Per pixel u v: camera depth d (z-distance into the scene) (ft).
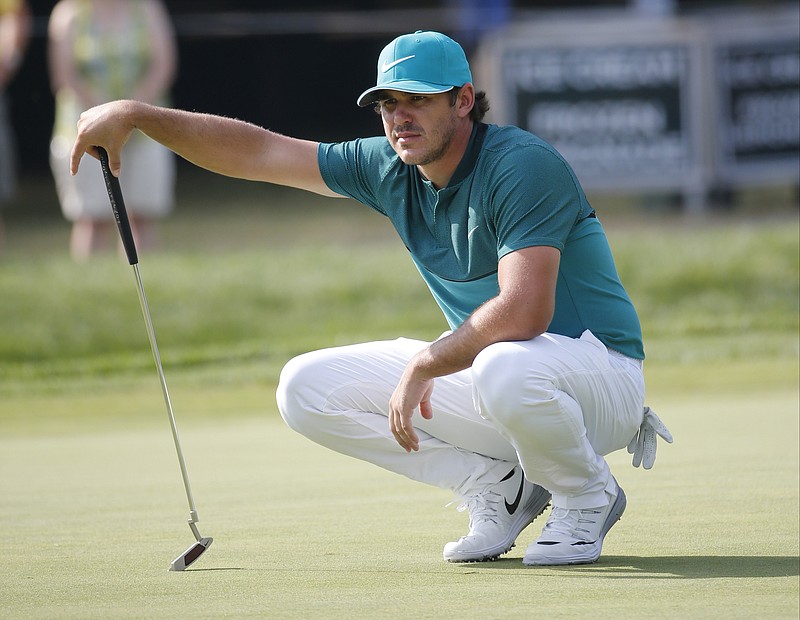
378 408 40.32
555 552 37.47
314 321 106.01
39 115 236.63
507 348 36.19
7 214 164.14
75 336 101.96
